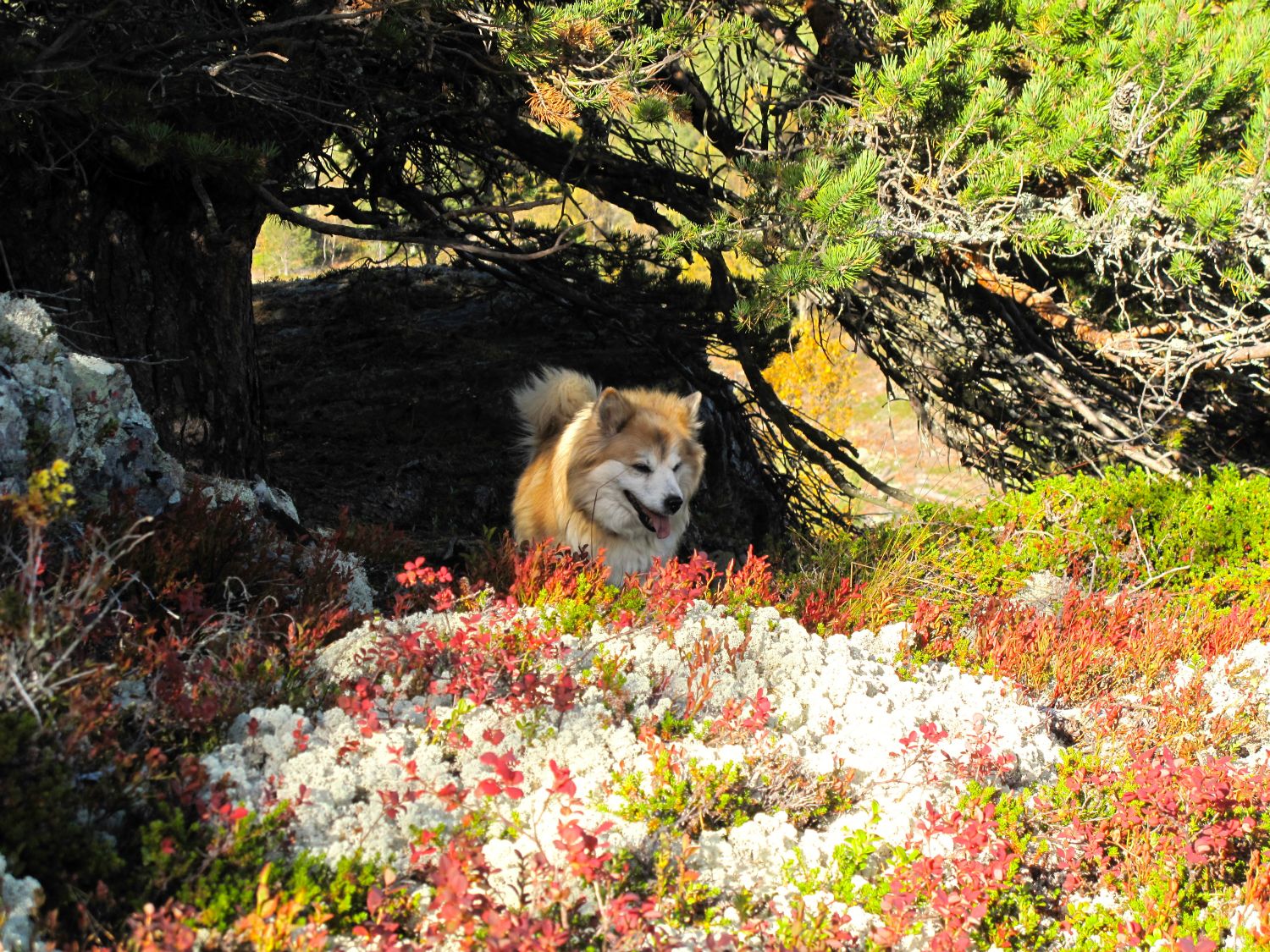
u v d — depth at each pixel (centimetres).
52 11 643
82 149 640
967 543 701
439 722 370
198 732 341
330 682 396
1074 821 388
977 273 930
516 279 1034
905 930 325
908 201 784
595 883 294
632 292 1012
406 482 988
